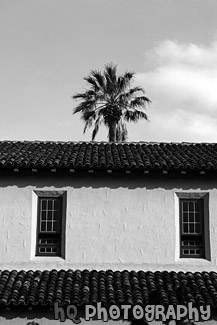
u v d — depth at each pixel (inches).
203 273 674.2
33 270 674.8
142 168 684.7
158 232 692.7
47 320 608.1
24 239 687.1
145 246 688.4
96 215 695.1
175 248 689.0
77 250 684.7
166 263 682.8
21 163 685.3
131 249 687.1
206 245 692.1
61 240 692.1
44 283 638.5
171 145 821.2
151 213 697.0
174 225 693.9
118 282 644.7
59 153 740.7
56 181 702.5
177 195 702.5
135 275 663.8
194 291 626.5
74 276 658.2
